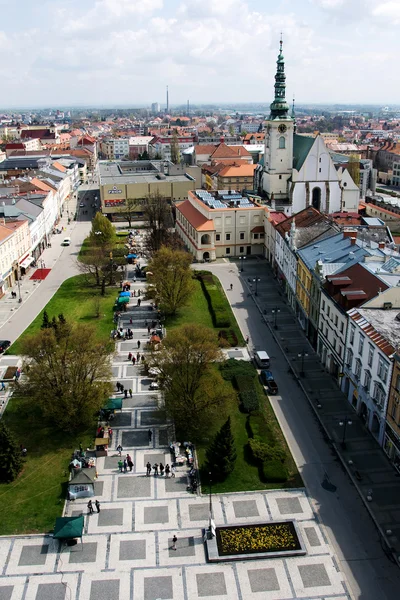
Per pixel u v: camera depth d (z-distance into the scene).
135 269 154.38
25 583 53.47
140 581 53.78
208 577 54.28
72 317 119.38
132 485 67.56
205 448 74.62
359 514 62.28
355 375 80.69
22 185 198.38
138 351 102.94
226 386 81.69
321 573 54.69
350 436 76.12
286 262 130.50
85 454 73.25
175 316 119.69
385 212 192.88
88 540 58.84
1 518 61.88
